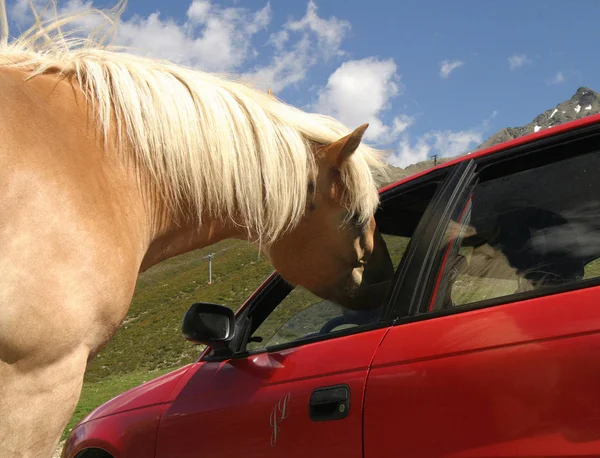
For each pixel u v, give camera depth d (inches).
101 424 103.7
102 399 488.4
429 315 72.7
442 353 65.4
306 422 72.9
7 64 78.2
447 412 61.8
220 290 1959.9
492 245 76.9
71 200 67.6
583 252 69.5
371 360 71.5
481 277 75.5
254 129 90.0
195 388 92.0
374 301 87.0
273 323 99.0
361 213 92.2
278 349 88.6
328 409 71.6
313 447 71.2
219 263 2556.6
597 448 51.6
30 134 67.3
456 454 59.7
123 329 1795.0
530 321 61.5
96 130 77.9
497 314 65.4
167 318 1753.2
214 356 97.7
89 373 1310.3
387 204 95.3
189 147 85.1
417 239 80.7
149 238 86.0
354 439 68.0
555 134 76.0
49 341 64.2
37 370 65.1
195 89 88.7
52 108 74.1
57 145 70.0
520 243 75.1
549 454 54.1
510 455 56.2
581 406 53.6
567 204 72.8
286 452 73.7
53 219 65.2
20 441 65.7
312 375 76.3
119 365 1326.3
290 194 90.1
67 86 79.0
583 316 57.9
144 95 84.5
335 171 94.7
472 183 81.9
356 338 77.5
